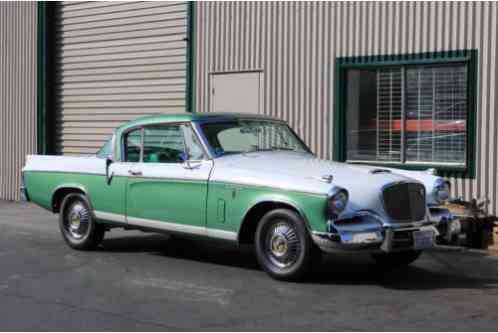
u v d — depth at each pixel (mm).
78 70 16062
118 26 15203
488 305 6449
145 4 14680
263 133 8578
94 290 7066
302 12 12172
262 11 12703
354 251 6883
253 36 12852
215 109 13492
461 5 10422
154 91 14586
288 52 12383
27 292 6980
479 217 9258
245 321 5887
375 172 7418
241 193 7484
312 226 6949
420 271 8039
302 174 7230
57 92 16531
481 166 10312
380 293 6910
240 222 7500
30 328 5703
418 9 10852
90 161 9117
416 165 11047
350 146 11812
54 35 16547
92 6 15688
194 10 13727
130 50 14984
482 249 9297
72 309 6309
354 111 11727
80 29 15969
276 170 7418
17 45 16984
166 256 8953
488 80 10211
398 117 11266
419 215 7375
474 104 10344
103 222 9031
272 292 6922
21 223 12391
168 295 6836
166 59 14352
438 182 7879
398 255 8070
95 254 9109
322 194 6848
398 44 11094
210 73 13539
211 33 13477
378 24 11297
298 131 12273
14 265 8391
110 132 15469
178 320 5926
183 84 14055
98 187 9000
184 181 8023
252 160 7867
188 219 8008
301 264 7129
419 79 11016
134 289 7102
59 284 7352
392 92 11312
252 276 7691
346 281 7461
